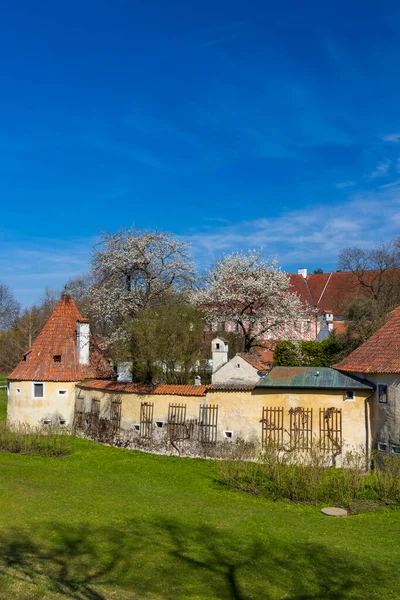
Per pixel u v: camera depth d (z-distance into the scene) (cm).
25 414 3628
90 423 3416
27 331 7338
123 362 3478
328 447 2661
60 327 3859
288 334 4616
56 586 1181
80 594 1152
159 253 4016
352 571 1410
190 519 1838
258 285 4509
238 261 4772
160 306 3547
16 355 7144
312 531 1759
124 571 1327
